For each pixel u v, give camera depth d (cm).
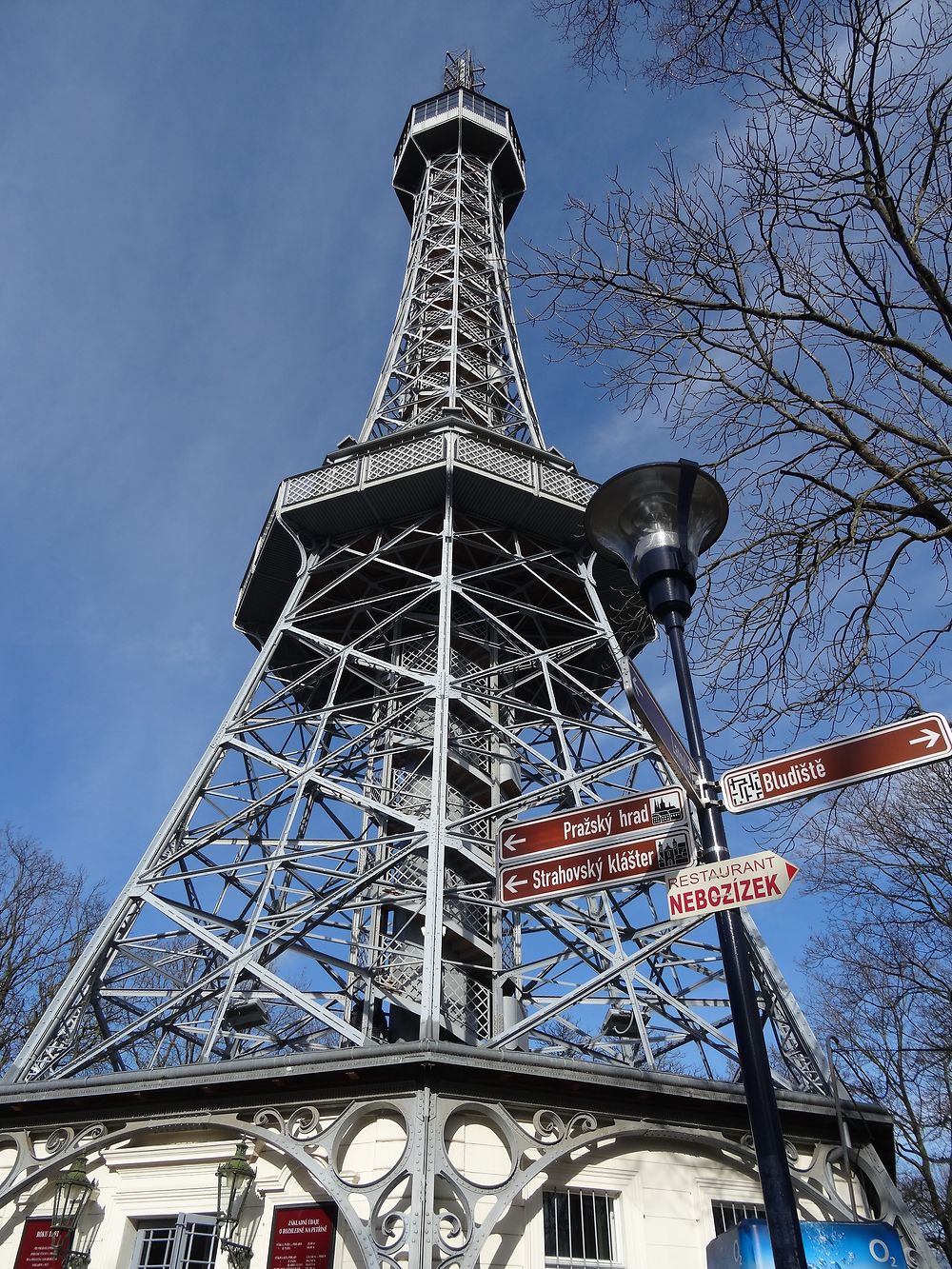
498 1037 1581
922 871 2355
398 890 2184
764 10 1062
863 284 1095
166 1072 1565
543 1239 1433
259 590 2916
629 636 1764
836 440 1127
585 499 2705
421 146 4612
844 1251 1190
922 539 1055
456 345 3397
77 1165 1542
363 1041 1576
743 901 700
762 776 803
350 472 2709
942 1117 2934
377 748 2466
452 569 2638
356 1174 1440
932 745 753
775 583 1163
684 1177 1560
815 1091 1667
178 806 2148
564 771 2108
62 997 1809
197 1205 1513
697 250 1184
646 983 1852
